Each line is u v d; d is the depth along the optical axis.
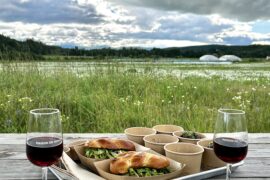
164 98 5.65
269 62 39.53
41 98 4.95
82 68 7.54
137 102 5.04
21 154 1.66
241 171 1.47
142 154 1.30
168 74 7.86
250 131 4.42
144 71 7.53
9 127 4.06
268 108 5.13
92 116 4.68
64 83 6.34
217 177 1.38
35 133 1.18
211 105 5.59
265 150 1.77
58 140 1.19
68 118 4.40
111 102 5.14
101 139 1.46
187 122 4.21
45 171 1.22
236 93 6.54
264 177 1.41
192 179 1.32
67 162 1.40
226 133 1.26
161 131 1.75
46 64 7.41
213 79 8.82
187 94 6.03
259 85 7.98
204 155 1.48
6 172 1.42
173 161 1.35
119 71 7.43
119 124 4.24
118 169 1.26
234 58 44.62
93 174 1.33
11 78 6.39
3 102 4.89
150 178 1.23
